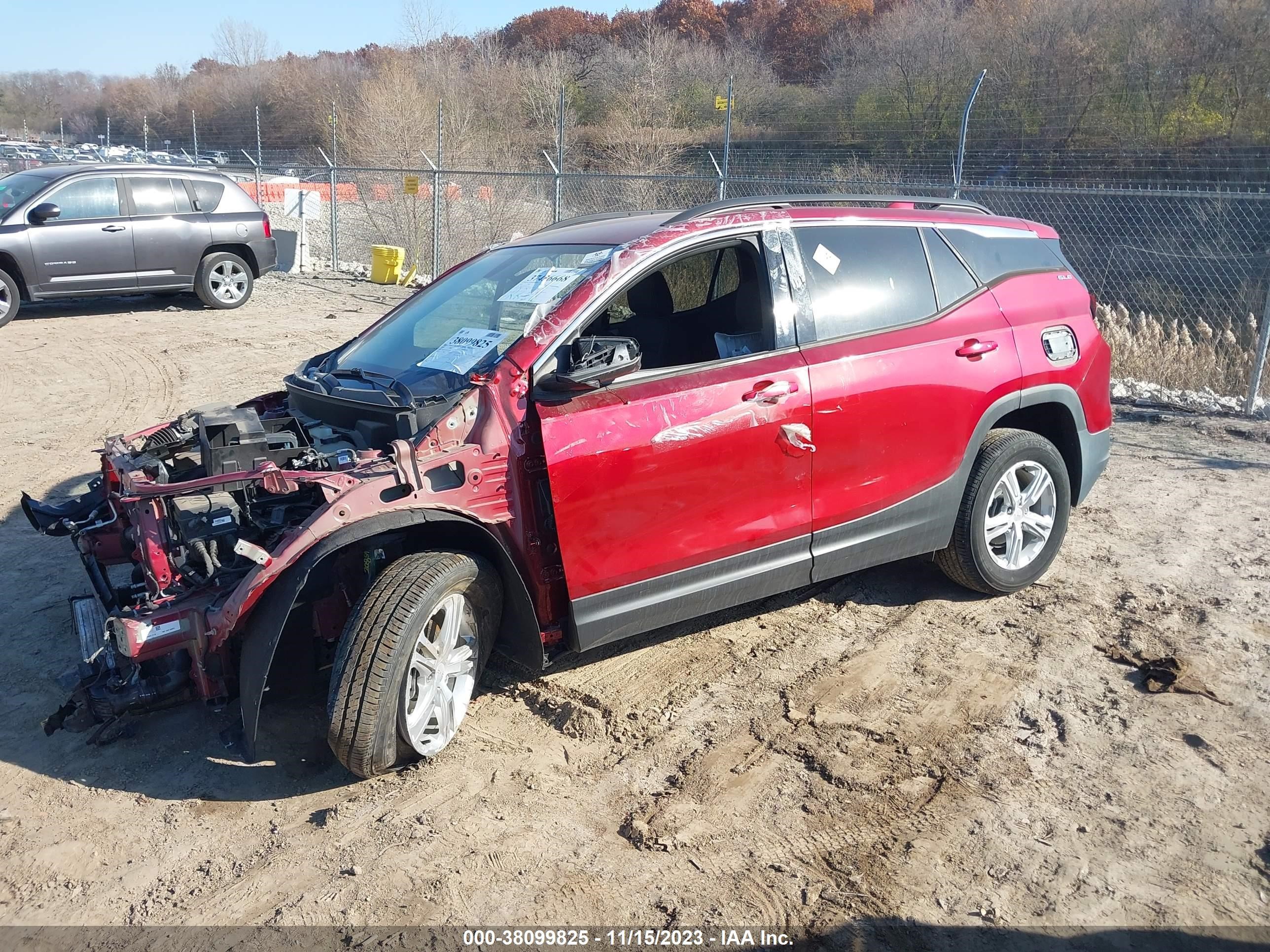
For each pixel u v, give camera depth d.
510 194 19.47
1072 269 5.27
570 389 3.48
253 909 2.94
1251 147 18.14
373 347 4.41
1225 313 15.59
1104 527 5.90
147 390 9.29
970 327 4.62
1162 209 17.97
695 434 3.80
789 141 21.34
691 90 28.59
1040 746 3.69
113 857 3.17
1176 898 2.92
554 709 3.98
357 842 3.23
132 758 3.70
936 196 16.17
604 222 4.63
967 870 3.06
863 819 3.31
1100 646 4.44
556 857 3.15
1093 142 19.47
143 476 3.40
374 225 20.09
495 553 3.63
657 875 3.07
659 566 3.83
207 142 45.31
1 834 3.28
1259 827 3.21
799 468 4.09
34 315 13.24
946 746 3.71
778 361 4.05
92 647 3.64
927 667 4.29
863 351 4.25
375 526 3.25
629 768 3.62
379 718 3.27
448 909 2.93
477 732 3.86
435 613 3.43
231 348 11.26
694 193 19.70
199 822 3.34
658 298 4.46
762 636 4.62
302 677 3.66
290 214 21.50
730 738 3.79
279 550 3.17
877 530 4.42
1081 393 5.02
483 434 3.55
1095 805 3.34
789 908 2.92
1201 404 8.96
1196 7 19.06
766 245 4.15
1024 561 4.95
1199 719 3.84
